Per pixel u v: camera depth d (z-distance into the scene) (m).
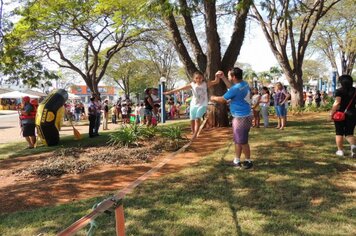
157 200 5.71
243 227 4.60
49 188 6.93
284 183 6.18
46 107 12.53
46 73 15.95
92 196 6.32
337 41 39.12
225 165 7.50
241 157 8.21
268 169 7.03
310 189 5.85
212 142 10.57
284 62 25.38
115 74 53.06
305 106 25.91
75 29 25.17
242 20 14.05
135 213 5.21
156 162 8.63
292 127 13.40
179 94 51.16
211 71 13.86
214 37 13.67
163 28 26.02
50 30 23.55
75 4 21.55
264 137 10.72
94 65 29.27
